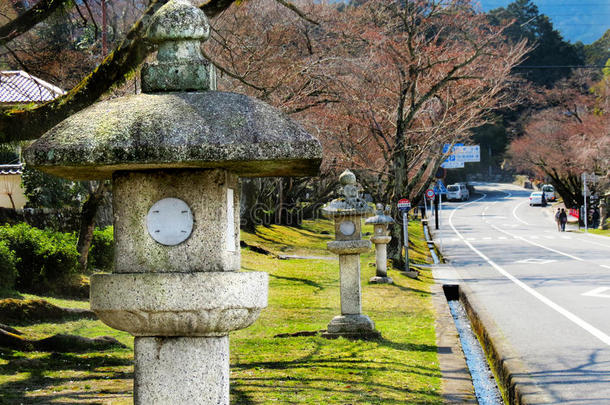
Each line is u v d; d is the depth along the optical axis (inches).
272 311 556.7
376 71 930.7
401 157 1005.2
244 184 1370.6
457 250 1355.8
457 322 595.2
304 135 129.3
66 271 550.3
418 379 321.1
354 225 454.0
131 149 123.0
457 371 342.0
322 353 385.7
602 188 2358.5
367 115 951.0
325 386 298.0
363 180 1088.2
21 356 335.6
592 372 323.6
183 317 130.3
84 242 618.5
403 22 960.3
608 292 652.7
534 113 3004.4
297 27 670.5
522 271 913.5
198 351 134.5
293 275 817.5
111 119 129.1
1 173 948.0
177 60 143.1
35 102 339.3
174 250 133.3
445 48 1047.0
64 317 444.5
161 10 144.4
